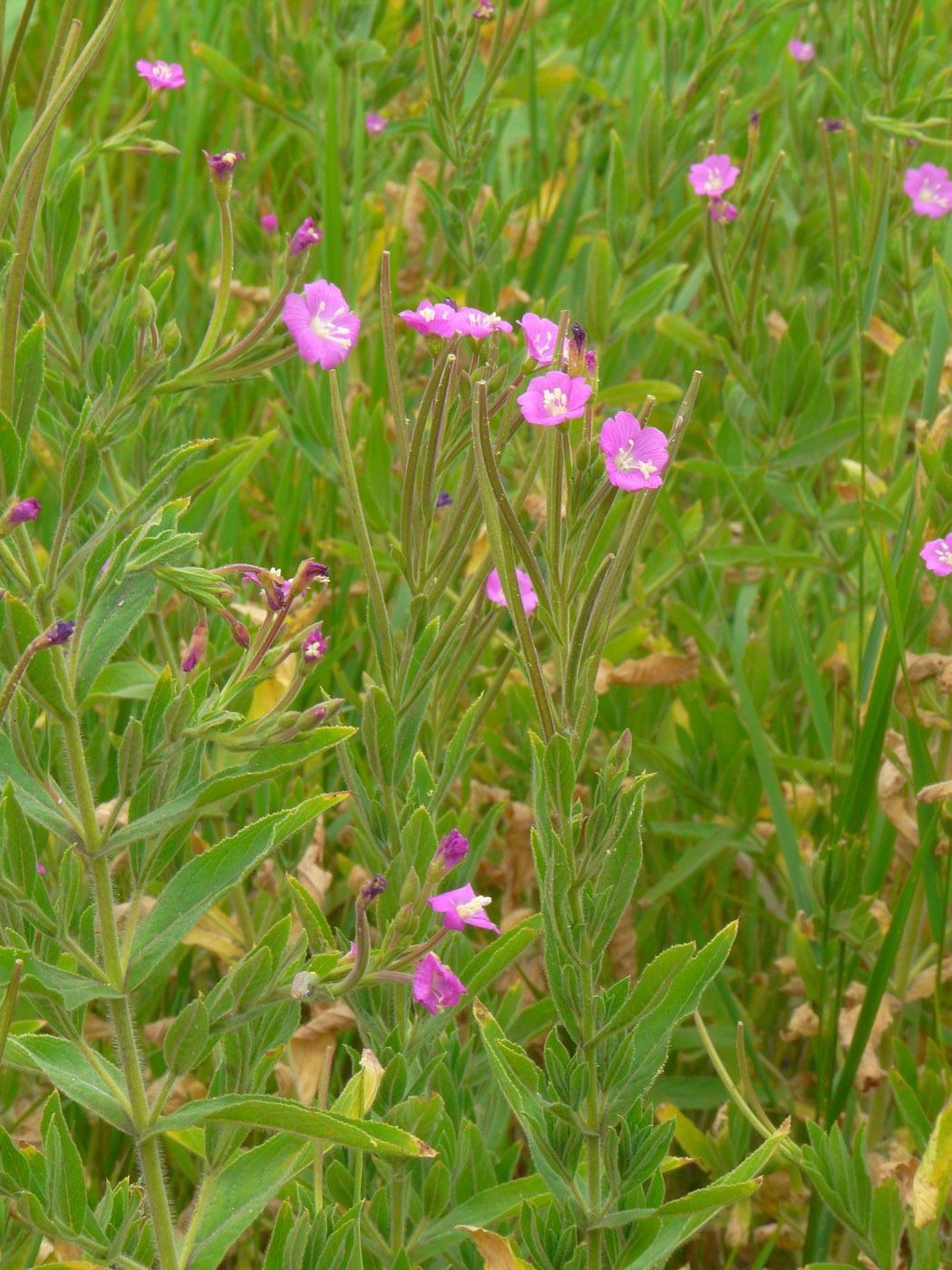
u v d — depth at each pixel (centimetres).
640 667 318
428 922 165
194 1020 146
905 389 339
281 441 388
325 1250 171
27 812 151
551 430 154
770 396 332
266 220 344
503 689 316
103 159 420
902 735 284
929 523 282
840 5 424
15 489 141
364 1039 212
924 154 417
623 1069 162
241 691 157
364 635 333
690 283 430
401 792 212
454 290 393
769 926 327
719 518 331
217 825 303
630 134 471
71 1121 261
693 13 379
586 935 154
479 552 334
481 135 345
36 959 150
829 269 344
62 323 244
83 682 152
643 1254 171
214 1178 171
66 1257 199
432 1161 209
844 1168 221
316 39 411
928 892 242
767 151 480
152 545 156
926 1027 290
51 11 482
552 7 533
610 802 152
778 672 335
